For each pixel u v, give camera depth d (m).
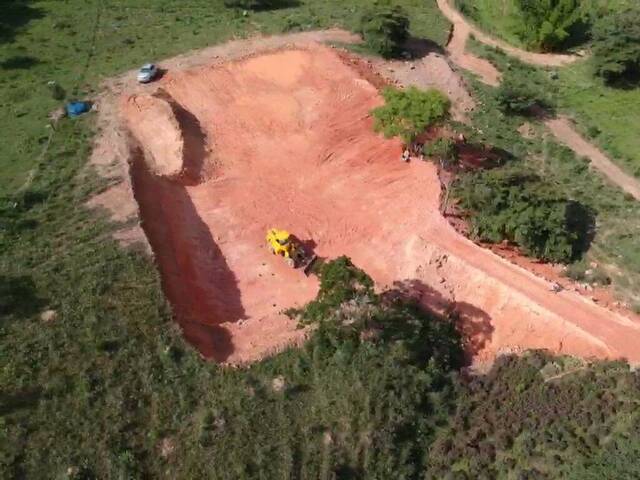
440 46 79.19
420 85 69.00
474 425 40.53
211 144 61.34
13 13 79.75
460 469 38.66
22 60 70.62
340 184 57.81
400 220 53.25
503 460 38.31
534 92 70.75
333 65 68.62
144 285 45.19
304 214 55.72
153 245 48.75
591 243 52.91
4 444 36.56
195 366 41.41
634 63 71.06
